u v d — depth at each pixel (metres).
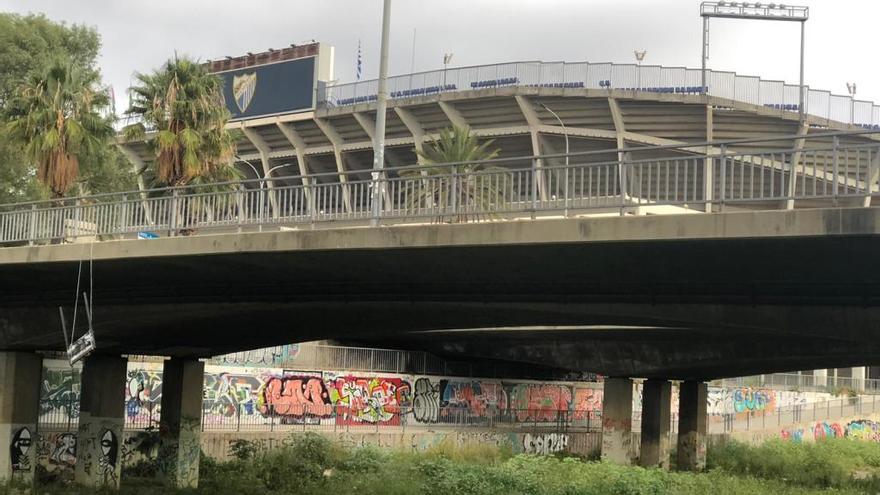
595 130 62.47
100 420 31.88
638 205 17.41
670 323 23.44
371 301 24.41
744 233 16.11
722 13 68.00
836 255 16.89
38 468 33.03
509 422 59.53
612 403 48.91
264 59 74.56
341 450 39.97
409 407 52.12
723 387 72.00
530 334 44.12
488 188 19.95
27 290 29.11
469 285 22.62
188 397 33.94
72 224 27.06
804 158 16.55
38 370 31.52
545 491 32.25
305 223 22.23
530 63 62.19
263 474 34.09
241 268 23.52
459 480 32.56
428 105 64.88
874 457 65.06
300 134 73.88
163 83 45.56
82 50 57.06
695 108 58.28
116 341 30.70
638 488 33.31
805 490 39.97
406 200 23.12
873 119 56.97
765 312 19.92
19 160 51.25
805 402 82.75
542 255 19.14
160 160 45.06
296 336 31.28
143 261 23.64
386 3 29.58
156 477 33.44
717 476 40.38
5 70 52.12
